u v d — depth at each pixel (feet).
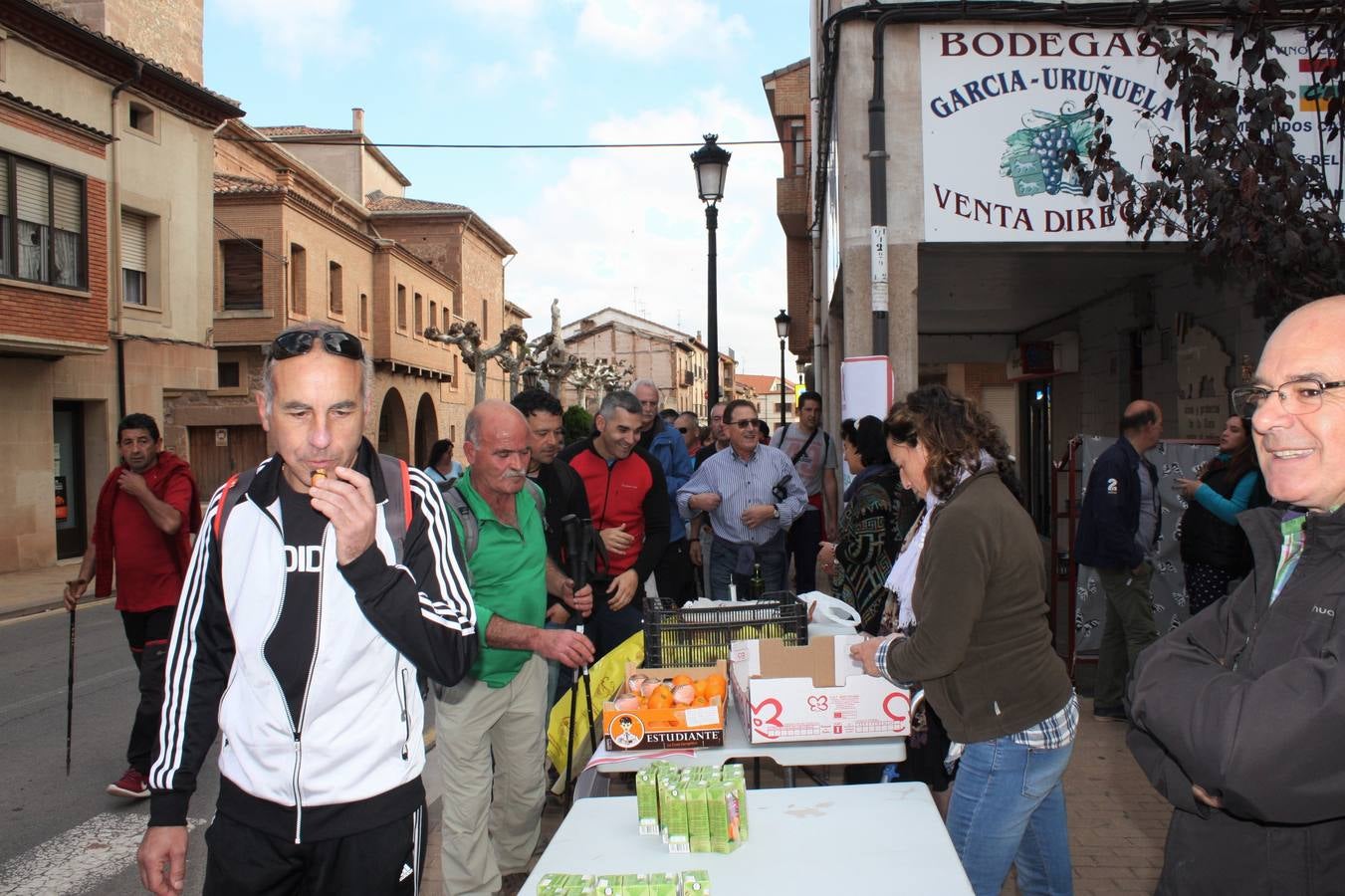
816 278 55.11
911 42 23.20
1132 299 34.96
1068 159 18.54
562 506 16.17
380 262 113.70
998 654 9.30
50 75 56.24
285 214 90.02
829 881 6.96
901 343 23.36
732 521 21.71
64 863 15.11
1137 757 6.60
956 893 6.73
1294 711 5.15
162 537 17.31
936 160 23.25
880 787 8.59
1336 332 5.74
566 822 8.23
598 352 254.06
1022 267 31.60
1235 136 15.51
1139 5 16.96
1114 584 19.13
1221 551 17.65
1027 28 23.02
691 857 7.41
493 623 11.80
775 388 380.78
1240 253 15.69
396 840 7.48
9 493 54.13
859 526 14.17
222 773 7.54
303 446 7.13
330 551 7.36
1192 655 6.09
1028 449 55.83
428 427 134.82
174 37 77.30
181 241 68.54
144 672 17.30
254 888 7.33
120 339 62.18
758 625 12.39
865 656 10.17
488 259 158.20
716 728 10.39
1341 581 5.55
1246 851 5.89
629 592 16.12
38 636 35.96
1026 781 9.39
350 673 7.34
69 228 56.39
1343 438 5.63
